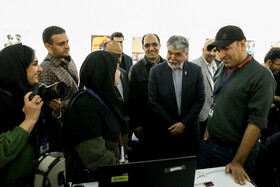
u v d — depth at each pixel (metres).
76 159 1.13
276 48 2.11
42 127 1.15
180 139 1.98
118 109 1.24
